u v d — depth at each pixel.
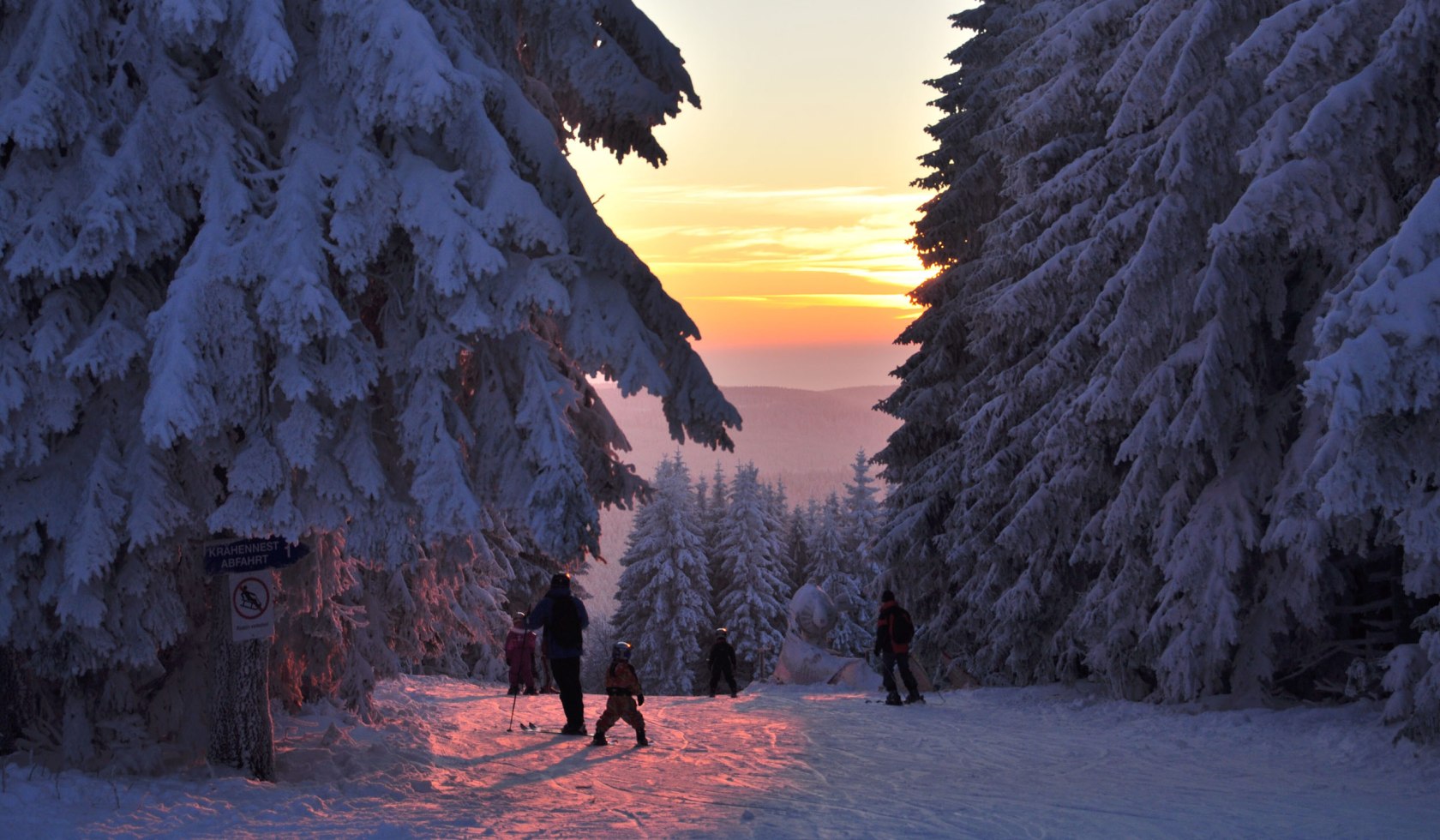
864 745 13.71
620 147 13.12
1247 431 15.44
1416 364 9.61
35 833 7.84
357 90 9.77
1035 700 18.30
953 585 26.09
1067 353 18.16
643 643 68.25
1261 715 13.96
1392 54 11.98
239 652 10.55
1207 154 15.27
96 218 9.17
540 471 10.43
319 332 9.55
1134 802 9.45
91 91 9.70
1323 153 13.06
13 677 10.57
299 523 10.09
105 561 9.48
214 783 9.71
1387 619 15.72
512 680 20.98
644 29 12.30
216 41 9.91
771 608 70.88
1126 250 17.23
